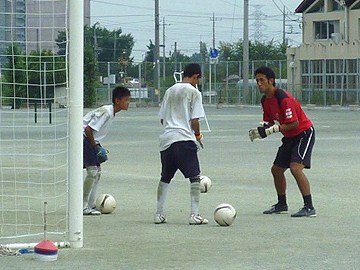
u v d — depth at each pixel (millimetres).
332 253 11805
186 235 13367
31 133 35531
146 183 20781
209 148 31406
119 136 38875
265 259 11383
